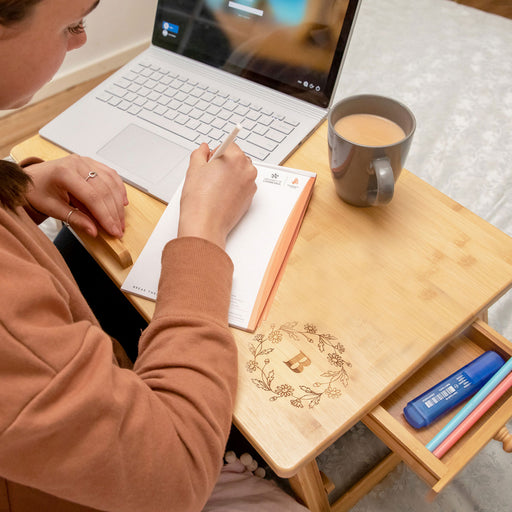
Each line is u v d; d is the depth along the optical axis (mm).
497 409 610
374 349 600
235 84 881
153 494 447
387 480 1093
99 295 883
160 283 589
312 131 823
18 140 1852
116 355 745
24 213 558
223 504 799
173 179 774
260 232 688
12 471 398
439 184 1533
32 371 385
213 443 495
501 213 1467
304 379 580
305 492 792
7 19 388
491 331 660
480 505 1059
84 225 700
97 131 854
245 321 617
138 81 915
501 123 1655
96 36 1981
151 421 445
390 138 688
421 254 679
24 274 403
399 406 644
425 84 1776
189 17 892
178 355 520
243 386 574
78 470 402
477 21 1950
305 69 820
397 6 2029
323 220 717
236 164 686
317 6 766
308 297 642
